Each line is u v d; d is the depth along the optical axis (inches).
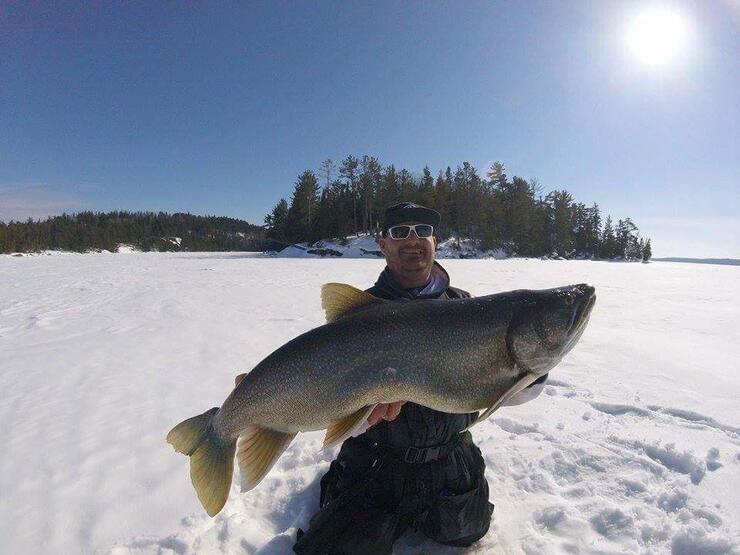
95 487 52.9
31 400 80.6
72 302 204.2
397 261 52.7
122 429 68.4
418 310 41.4
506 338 40.5
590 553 41.9
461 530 43.1
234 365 103.1
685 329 138.0
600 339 123.9
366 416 40.1
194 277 344.8
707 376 90.5
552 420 69.6
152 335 134.0
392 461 45.4
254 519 48.0
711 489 50.3
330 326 41.5
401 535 46.9
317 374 40.6
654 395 79.8
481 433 65.6
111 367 101.3
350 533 41.3
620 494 50.4
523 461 56.9
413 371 40.3
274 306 190.1
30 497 50.9
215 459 42.6
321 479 50.1
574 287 41.6
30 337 132.1
